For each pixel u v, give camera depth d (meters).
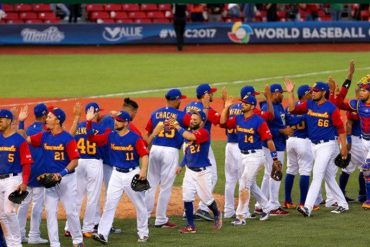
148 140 50.81
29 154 45.59
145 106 95.19
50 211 46.41
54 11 151.50
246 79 113.06
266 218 53.53
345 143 53.81
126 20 150.50
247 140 51.66
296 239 48.28
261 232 50.22
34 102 98.88
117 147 47.81
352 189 62.41
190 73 119.00
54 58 135.00
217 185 64.31
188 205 50.44
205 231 50.97
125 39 146.88
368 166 55.16
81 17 152.25
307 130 54.62
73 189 46.75
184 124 52.25
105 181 52.53
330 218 53.69
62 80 114.75
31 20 149.62
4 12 148.88
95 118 50.28
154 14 150.62
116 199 48.16
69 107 95.62
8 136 45.47
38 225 49.00
